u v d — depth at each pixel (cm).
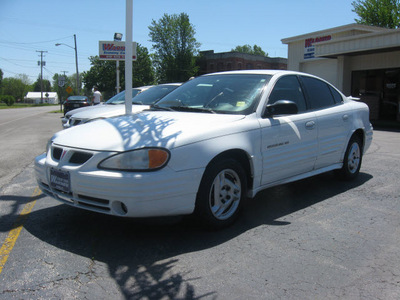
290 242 352
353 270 299
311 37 2238
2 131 1480
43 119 2352
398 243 351
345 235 369
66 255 323
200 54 6681
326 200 484
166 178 322
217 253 328
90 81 5856
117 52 1767
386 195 504
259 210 446
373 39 1641
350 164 567
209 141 352
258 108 414
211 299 258
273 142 416
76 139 361
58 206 461
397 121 1775
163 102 479
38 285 274
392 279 286
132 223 398
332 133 506
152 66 6712
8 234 371
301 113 468
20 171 679
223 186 375
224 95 443
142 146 324
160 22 6588
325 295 263
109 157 325
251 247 341
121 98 947
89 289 269
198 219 362
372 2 3247
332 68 2144
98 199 328
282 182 444
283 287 274
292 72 491
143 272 295
